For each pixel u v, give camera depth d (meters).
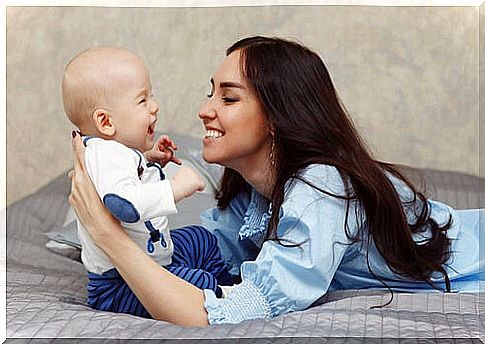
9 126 2.78
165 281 1.44
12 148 2.77
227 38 2.81
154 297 1.43
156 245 1.59
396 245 1.69
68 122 2.79
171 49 2.81
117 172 1.49
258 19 2.81
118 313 1.51
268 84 1.70
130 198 1.46
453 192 2.63
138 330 1.36
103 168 1.49
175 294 1.43
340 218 1.59
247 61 1.72
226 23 2.81
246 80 1.71
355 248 1.67
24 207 2.61
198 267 1.79
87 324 1.40
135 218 1.46
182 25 2.82
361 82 2.83
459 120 2.81
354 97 2.83
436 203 1.99
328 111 1.74
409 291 1.74
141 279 1.43
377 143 2.83
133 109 1.64
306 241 1.53
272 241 1.53
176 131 2.81
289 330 1.35
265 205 1.85
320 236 1.54
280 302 1.49
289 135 1.69
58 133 2.79
